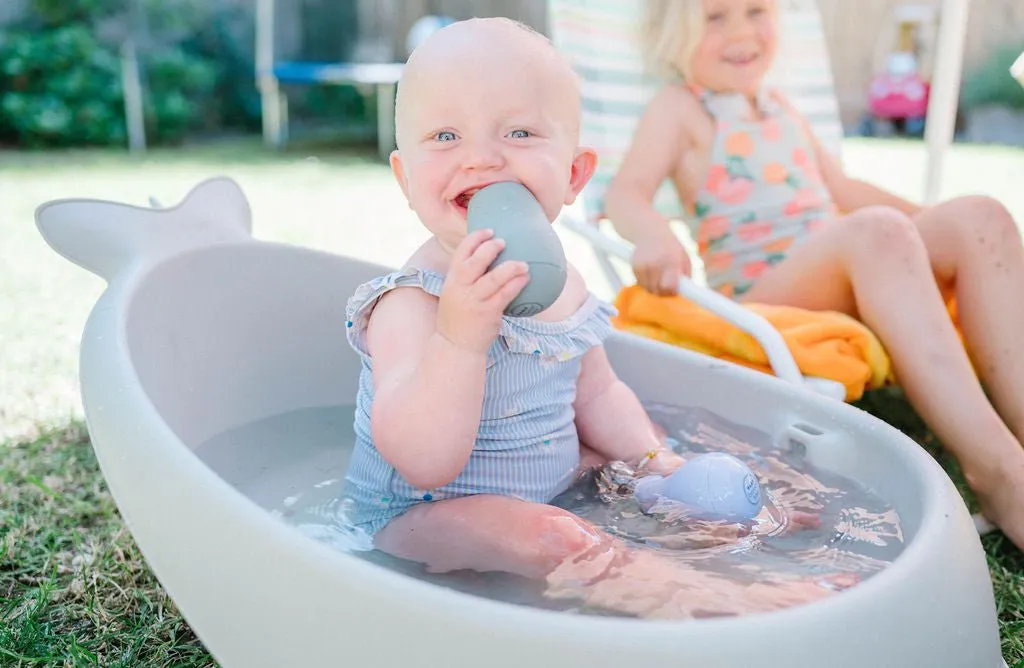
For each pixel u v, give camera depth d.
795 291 1.76
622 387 1.43
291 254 1.58
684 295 1.71
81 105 7.00
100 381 1.12
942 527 0.94
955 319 1.77
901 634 0.81
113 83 7.10
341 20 7.74
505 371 1.23
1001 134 6.89
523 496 1.23
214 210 1.57
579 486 1.29
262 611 0.84
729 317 1.61
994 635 0.94
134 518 0.98
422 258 1.24
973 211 1.65
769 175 2.08
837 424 1.27
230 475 1.36
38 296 3.14
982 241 1.63
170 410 1.33
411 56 1.21
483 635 0.75
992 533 1.46
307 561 0.82
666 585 0.94
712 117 2.09
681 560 1.01
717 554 1.03
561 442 1.29
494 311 1.00
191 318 1.42
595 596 0.94
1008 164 5.51
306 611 0.81
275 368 1.55
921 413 1.52
